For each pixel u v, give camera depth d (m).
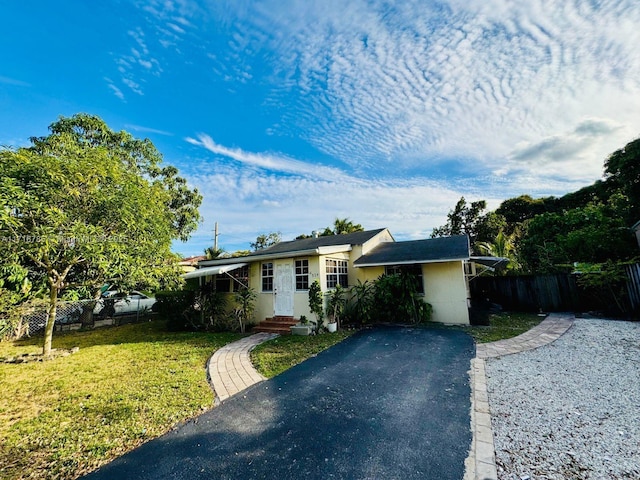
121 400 5.05
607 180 19.50
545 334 8.67
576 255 15.41
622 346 6.93
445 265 11.74
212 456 3.40
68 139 10.09
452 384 5.32
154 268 9.28
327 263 12.10
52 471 3.20
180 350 8.57
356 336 9.67
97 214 8.69
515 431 3.66
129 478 3.05
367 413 4.34
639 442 3.27
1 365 7.48
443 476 2.92
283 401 4.88
